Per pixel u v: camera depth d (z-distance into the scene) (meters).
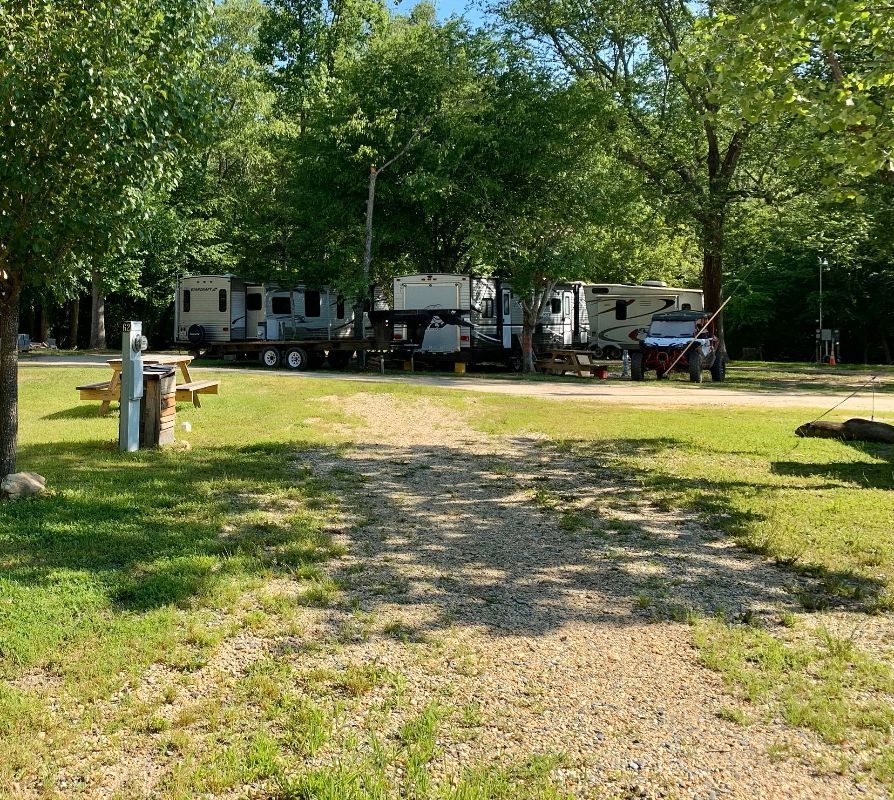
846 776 3.20
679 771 3.22
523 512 7.29
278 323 26.61
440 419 13.02
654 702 3.77
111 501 6.86
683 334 24.30
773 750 3.37
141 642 4.15
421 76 25.33
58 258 6.95
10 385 7.11
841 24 8.23
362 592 5.12
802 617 4.84
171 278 32.06
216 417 12.67
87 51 6.46
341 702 3.67
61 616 4.41
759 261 32.53
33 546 5.56
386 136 25.03
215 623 4.50
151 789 3.02
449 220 27.16
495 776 3.12
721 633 4.55
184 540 5.86
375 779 3.07
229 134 32.34
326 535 6.31
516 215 24.98
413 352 25.20
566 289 29.03
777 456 10.12
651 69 28.55
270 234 29.17
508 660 4.19
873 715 3.63
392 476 8.72
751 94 8.35
